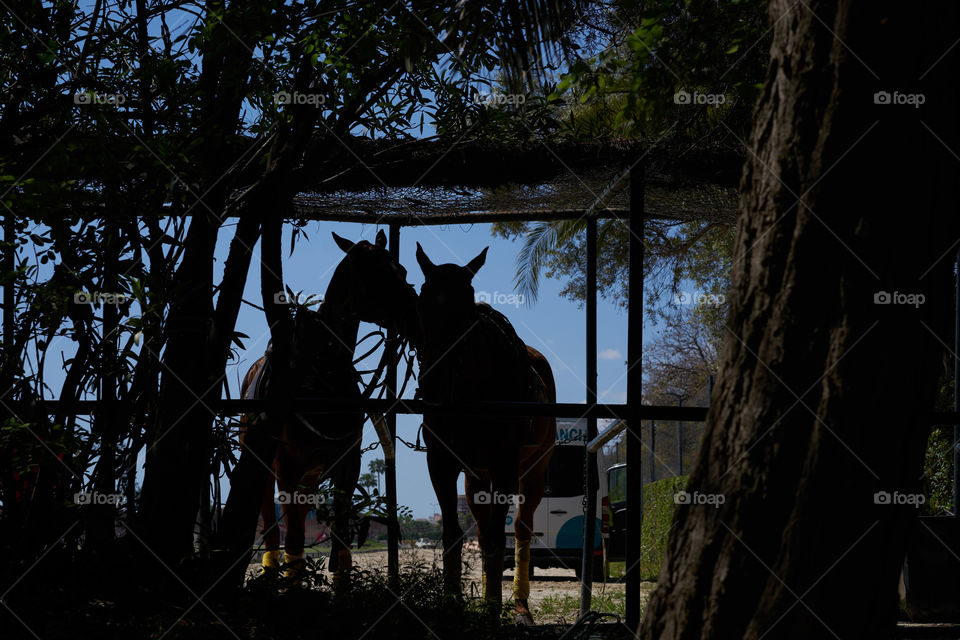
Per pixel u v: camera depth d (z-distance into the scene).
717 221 7.69
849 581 2.16
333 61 4.55
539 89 4.77
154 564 4.30
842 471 2.15
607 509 12.26
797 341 2.22
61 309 4.20
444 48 4.60
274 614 4.14
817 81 2.25
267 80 4.80
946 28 2.29
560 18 4.39
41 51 4.34
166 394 4.53
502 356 5.98
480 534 6.00
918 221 2.21
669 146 5.60
